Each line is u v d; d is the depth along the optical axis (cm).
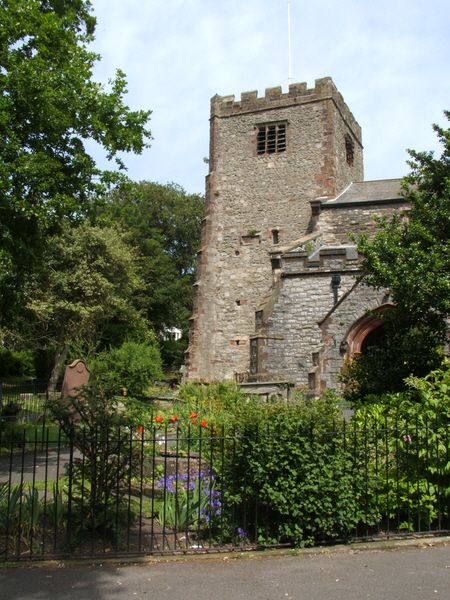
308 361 1961
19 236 1241
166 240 5059
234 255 2950
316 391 1756
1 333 2834
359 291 1781
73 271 3036
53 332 3141
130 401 946
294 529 621
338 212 2672
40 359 3544
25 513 648
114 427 665
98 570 557
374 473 684
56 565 565
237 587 519
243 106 3066
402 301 1109
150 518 719
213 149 3092
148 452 830
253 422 642
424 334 1219
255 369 2017
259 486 629
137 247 3984
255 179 2986
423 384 773
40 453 1284
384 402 863
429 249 1114
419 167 1220
